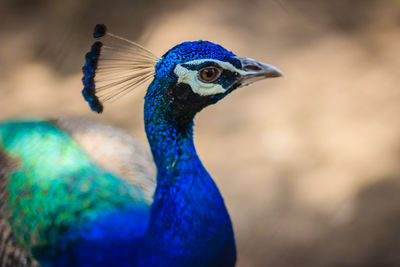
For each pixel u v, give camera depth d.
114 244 6.71
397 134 12.45
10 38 19.08
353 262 10.25
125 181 8.45
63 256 7.07
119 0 17.73
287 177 12.17
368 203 11.12
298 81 14.45
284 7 7.77
